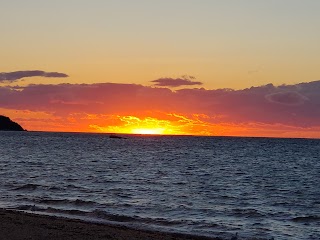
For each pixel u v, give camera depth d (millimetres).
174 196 34031
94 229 19672
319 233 22297
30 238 17375
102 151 110750
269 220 25422
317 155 110750
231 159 89250
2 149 108250
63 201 29453
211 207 29156
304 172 62156
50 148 119625
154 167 64688
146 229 21641
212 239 19984
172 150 125688
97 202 29703
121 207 28172
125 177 48469
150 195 34281
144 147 143875
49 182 41469
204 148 145000
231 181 47844
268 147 166125
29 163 65625
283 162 83562
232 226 23328
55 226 19812
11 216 21906
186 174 54688
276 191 39625
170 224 23266
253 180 49656
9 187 36500
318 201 33531
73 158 80500
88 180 44438
